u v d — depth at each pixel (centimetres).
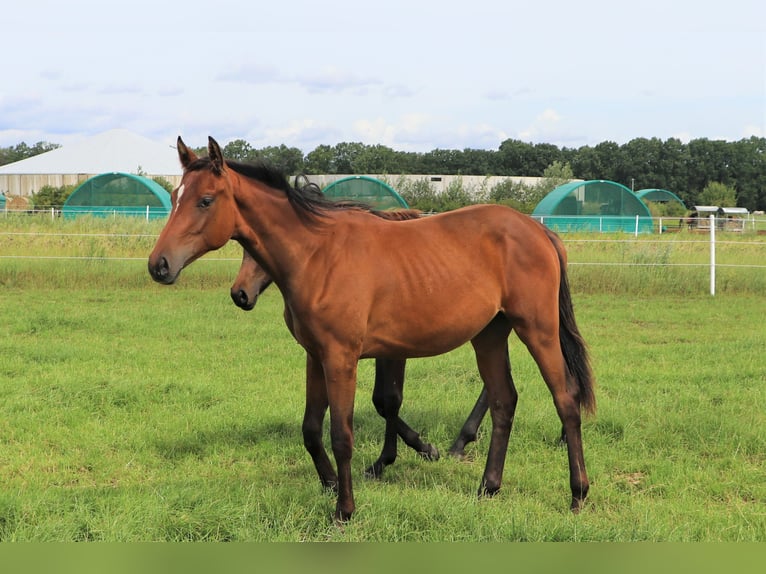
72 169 4988
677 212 4431
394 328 478
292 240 464
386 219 512
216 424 679
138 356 949
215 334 1112
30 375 833
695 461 594
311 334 466
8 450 611
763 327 1180
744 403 733
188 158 455
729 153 7988
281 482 548
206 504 467
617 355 973
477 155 8281
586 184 3328
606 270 1580
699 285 1555
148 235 1858
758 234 2873
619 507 510
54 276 1572
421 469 597
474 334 502
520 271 504
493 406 538
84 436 644
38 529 432
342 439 460
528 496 528
